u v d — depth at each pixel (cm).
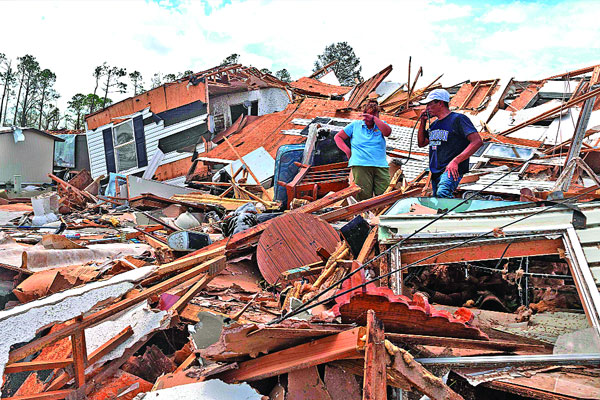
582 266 289
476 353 259
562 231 309
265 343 229
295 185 739
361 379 221
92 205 1201
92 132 2297
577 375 231
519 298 378
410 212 387
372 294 244
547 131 1255
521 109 1577
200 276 344
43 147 2273
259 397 212
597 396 212
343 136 663
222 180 1445
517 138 1243
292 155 839
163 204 1042
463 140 510
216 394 215
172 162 2073
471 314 302
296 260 436
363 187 640
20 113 6831
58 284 404
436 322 252
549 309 349
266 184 1273
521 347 259
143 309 278
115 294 255
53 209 870
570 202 351
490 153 1034
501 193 670
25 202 1323
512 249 319
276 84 2119
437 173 525
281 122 1680
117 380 253
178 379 235
